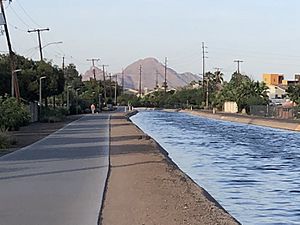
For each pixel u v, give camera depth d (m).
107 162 28.58
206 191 24.19
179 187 22.31
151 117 113.50
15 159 29.36
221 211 18.03
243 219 18.59
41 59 85.06
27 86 80.62
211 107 148.88
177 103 173.62
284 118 93.69
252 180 28.39
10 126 56.12
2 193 18.41
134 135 50.91
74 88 141.50
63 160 29.11
